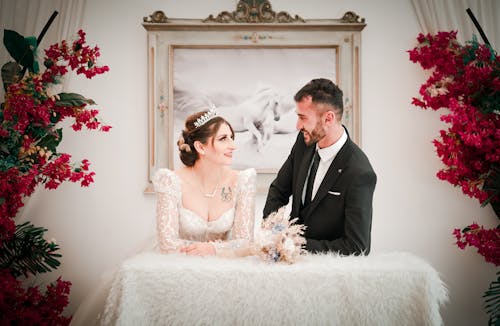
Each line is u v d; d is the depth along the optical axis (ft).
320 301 6.45
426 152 12.19
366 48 12.22
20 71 10.01
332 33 11.94
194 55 12.03
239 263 6.81
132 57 12.10
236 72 12.05
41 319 9.61
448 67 10.19
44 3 11.59
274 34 11.95
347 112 11.95
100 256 12.05
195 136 9.12
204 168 9.29
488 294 10.51
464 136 9.43
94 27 12.07
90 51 10.11
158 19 11.83
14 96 9.37
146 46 12.10
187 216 9.07
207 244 8.23
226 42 11.92
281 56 12.05
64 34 11.51
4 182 8.75
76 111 10.30
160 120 11.91
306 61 12.04
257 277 6.48
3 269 9.57
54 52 9.97
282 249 6.81
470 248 12.08
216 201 9.25
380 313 6.43
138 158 12.12
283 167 9.43
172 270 6.56
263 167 12.05
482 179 9.98
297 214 8.59
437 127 12.17
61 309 10.26
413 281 6.47
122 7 12.09
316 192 8.46
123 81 12.09
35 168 9.46
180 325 6.49
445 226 12.16
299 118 8.38
